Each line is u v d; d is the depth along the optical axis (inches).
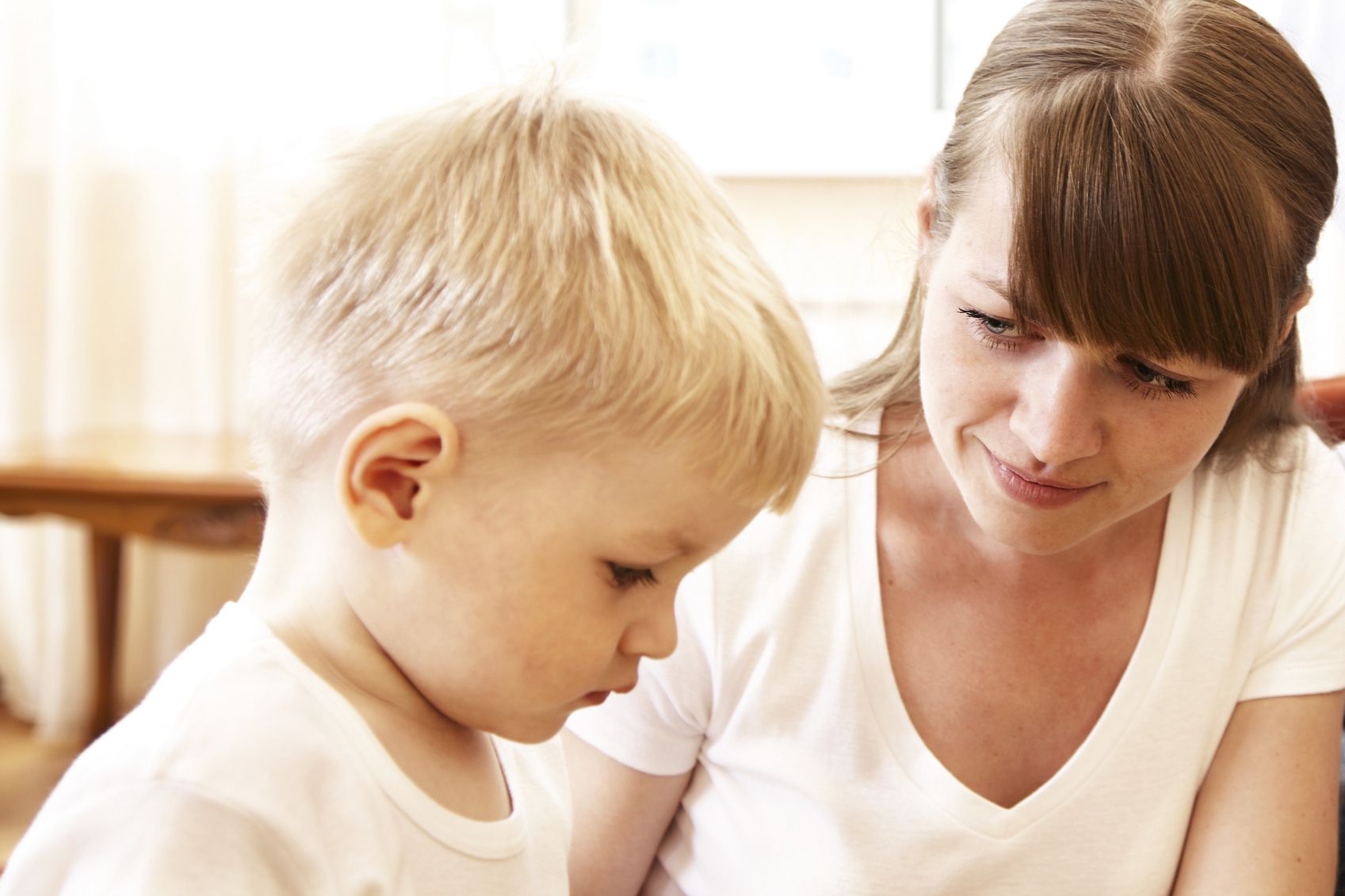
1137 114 27.5
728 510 26.5
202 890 22.7
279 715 25.0
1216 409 30.7
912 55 108.1
